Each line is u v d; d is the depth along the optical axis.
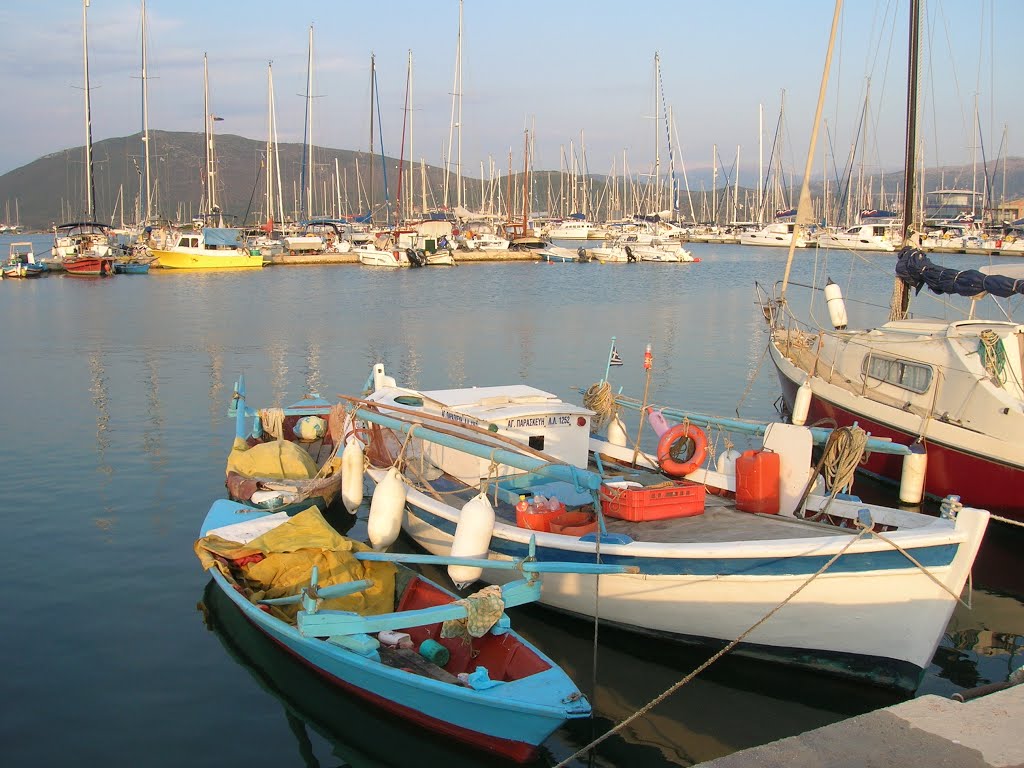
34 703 9.07
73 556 12.91
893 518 10.57
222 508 13.00
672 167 103.62
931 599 9.18
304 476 14.82
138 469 17.14
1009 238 84.38
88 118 74.00
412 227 91.88
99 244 71.81
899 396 16.89
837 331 19.78
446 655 9.05
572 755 8.42
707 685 9.84
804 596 9.46
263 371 27.86
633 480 12.82
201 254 72.12
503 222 118.25
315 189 141.12
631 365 29.73
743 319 42.78
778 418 22.20
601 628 10.83
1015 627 11.50
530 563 9.30
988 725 5.31
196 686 9.48
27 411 22.00
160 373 27.33
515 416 13.05
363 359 30.41
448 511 11.98
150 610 11.23
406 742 8.64
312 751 8.38
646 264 86.94
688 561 9.77
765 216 133.00
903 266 19.48
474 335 36.59
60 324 38.94
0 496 15.49
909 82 21.83
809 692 9.74
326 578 10.27
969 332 15.98
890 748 5.06
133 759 8.16
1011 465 14.28
